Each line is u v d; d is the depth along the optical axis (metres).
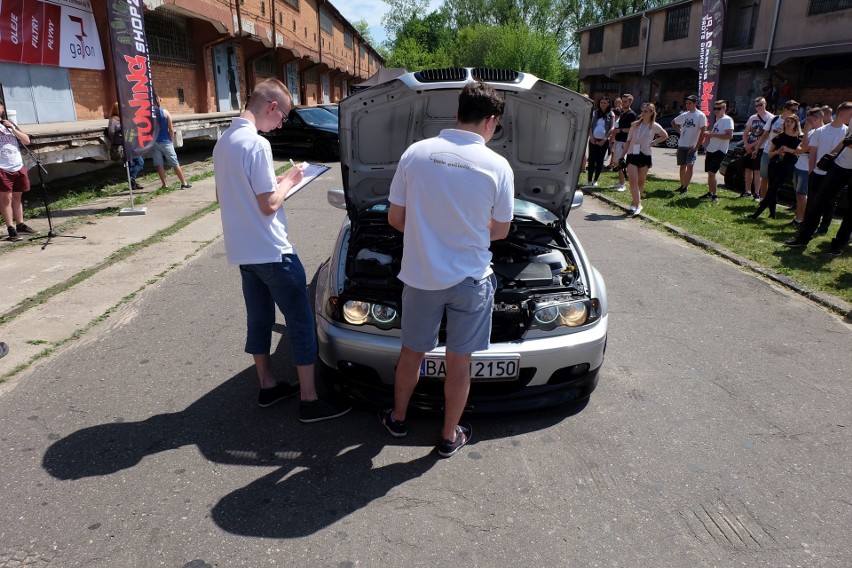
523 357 2.88
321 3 32.41
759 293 5.21
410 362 2.69
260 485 2.57
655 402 3.35
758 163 9.42
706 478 2.69
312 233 7.13
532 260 3.44
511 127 3.75
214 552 2.18
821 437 3.03
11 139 6.15
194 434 2.93
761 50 21.27
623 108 10.19
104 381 3.44
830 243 6.66
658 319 4.60
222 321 4.34
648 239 7.11
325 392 3.38
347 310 2.96
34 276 5.17
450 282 2.41
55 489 2.50
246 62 21.36
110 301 4.68
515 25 51.47
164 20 14.58
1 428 2.93
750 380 3.63
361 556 2.18
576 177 3.91
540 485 2.62
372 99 3.44
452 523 2.37
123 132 7.59
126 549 2.18
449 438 2.78
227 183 2.70
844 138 5.96
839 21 18.42
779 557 2.21
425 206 2.37
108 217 7.63
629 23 29.36
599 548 2.25
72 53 10.63
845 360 3.92
